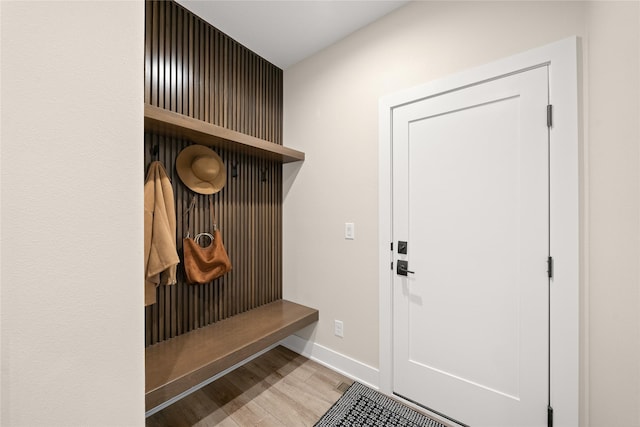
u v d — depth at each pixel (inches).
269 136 89.4
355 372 72.9
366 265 71.5
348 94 75.6
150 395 45.4
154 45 60.7
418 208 62.9
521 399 50.1
